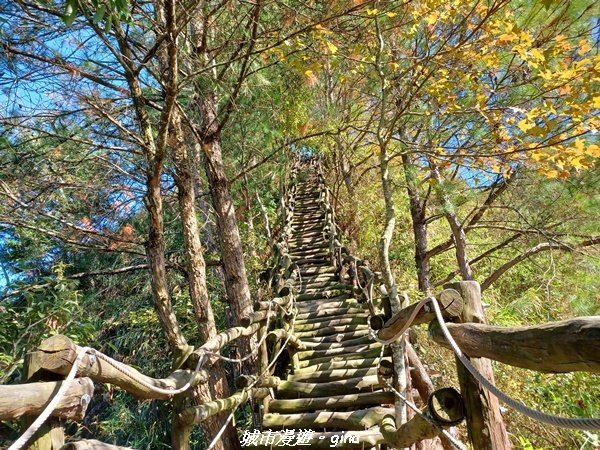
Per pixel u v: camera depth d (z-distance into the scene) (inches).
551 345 45.4
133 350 382.6
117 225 218.8
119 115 193.2
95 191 199.9
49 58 148.4
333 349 218.5
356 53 215.0
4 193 174.1
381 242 174.2
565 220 249.9
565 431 190.1
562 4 162.6
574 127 155.0
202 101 259.1
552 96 179.6
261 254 489.4
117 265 368.5
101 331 344.2
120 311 370.0
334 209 564.4
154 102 208.7
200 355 107.0
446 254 487.2
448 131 226.7
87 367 61.1
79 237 218.7
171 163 218.7
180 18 160.4
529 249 291.4
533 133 151.3
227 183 268.1
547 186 223.1
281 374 238.4
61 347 58.3
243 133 299.1
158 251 178.2
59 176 197.8
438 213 338.0
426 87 210.7
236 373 257.3
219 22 213.6
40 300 190.2
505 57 190.4
